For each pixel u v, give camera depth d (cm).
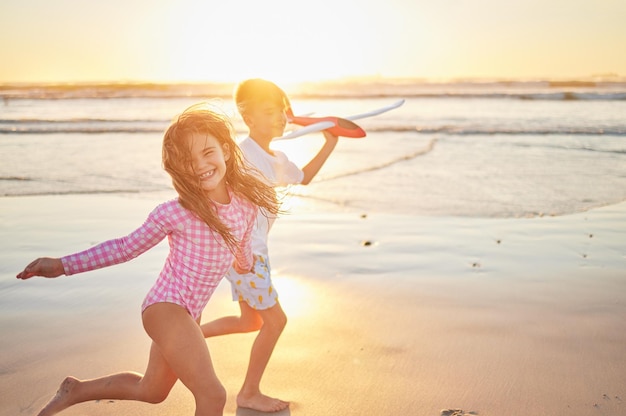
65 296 426
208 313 398
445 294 431
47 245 566
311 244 572
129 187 876
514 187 863
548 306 404
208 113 234
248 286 282
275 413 270
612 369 307
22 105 3291
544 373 303
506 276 473
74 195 819
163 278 237
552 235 604
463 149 1268
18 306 405
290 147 1307
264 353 281
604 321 375
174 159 226
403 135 1545
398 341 347
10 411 267
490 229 630
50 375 303
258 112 319
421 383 294
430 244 571
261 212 266
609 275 473
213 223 230
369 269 493
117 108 2952
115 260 229
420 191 840
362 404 275
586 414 263
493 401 275
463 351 331
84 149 1284
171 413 268
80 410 268
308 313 394
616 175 950
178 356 224
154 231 230
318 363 318
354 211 721
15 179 939
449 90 4831
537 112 2308
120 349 336
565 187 861
